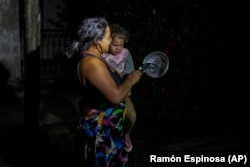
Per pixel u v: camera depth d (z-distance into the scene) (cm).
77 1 816
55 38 858
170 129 515
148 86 506
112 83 243
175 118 521
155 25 476
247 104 532
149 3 476
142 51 488
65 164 400
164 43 477
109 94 242
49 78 778
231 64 499
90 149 261
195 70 488
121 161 276
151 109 519
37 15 422
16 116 552
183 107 503
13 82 725
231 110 532
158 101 507
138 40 488
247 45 501
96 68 242
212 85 500
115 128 262
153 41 481
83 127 260
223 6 477
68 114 576
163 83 496
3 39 712
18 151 425
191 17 466
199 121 531
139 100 516
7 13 707
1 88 700
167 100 502
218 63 492
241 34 495
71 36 845
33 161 402
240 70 508
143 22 482
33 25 420
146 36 483
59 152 431
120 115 265
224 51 490
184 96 499
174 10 467
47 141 462
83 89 255
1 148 431
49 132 495
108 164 266
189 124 531
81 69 248
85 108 261
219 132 503
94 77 241
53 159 410
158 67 275
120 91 245
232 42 492
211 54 486
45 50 855
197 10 465
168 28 472
